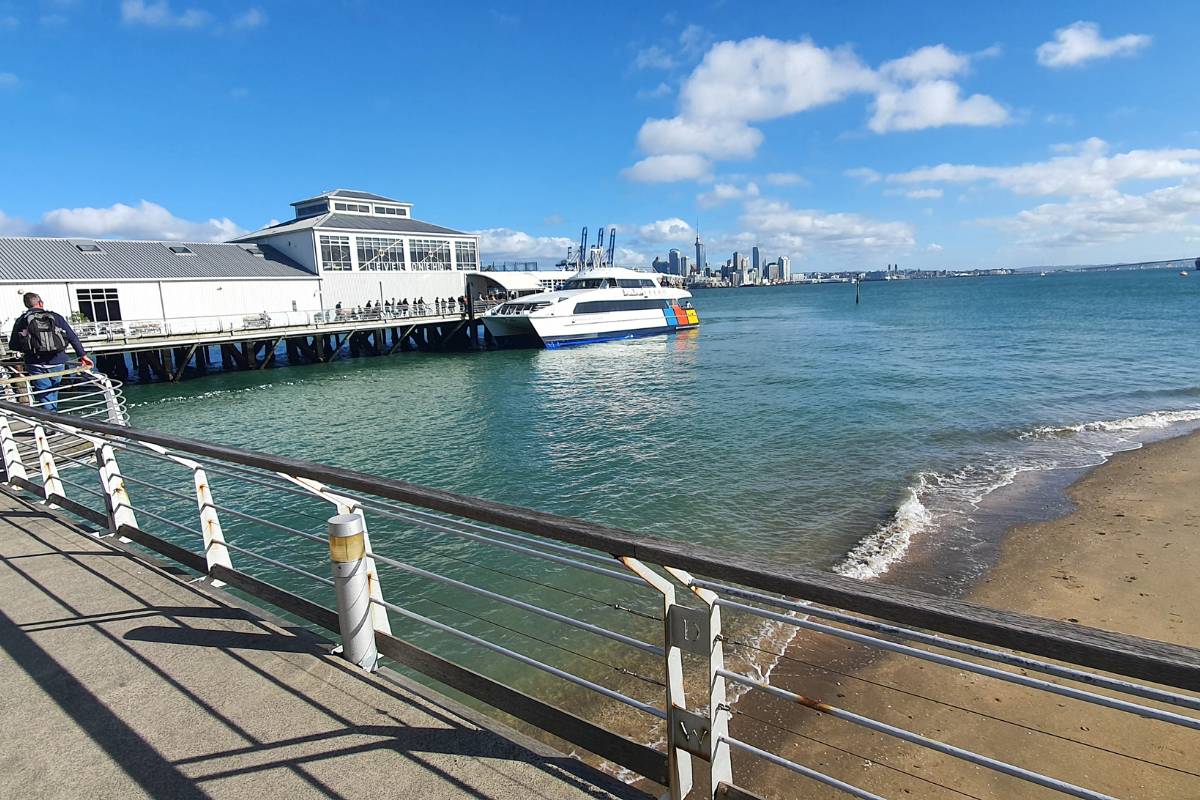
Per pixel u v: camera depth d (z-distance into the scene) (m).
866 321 61.91
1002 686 6.09
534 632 7.60
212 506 4.23
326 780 2.45
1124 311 58.31
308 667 3.24
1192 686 1.32
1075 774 4.94
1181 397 20.66
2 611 3.92
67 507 5.70
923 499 11.87
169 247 40.81
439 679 3.05
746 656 6.77
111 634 3.61
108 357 35.00
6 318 30.48
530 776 2.45
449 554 9.97
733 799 2.17
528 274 55.50
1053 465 13.65
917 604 1.65
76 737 2.75
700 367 33.62
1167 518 10.21
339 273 45.56
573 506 12.51
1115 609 7.57
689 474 14.12
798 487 12.85
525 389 29.12
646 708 2.34
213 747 2.66
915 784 4.90
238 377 36.41
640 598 8.36
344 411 25.06
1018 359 30.59
